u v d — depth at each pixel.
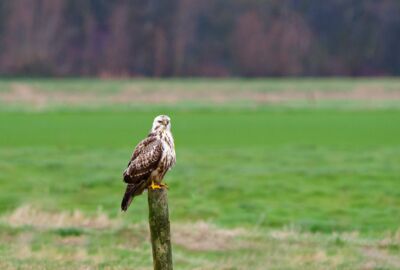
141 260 16.94
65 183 29.84
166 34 138.00
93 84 97.56
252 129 53.62
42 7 133.88
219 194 27.91
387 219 24.14
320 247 18.81
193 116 64.06
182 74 136.25
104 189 28.97
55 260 16.66
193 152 39.84
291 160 36.59
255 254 17.95
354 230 22.38
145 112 67.38
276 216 24.41
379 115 64.56
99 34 136.50
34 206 25.30
